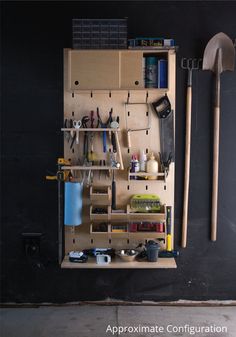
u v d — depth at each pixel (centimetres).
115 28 270
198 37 295
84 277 306
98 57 271
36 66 298
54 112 299
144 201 291
